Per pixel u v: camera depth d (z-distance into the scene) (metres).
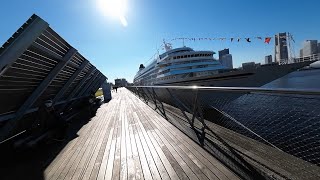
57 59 5.52
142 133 5.36
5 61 3.44
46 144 5.11
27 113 5.69
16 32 3.60
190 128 5.20
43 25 3.98
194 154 3.56
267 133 6.23
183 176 2.87
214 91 3.43
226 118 7.50
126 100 16.39
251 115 6.95
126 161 3.64
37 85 5.52
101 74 16.42
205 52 21.34
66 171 3.46
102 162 3.71
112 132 5.82
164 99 13.27
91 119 8.46
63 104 9.11
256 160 2.89
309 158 4.21
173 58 20.44
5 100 4.53
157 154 3.79
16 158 4.30
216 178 2.69
